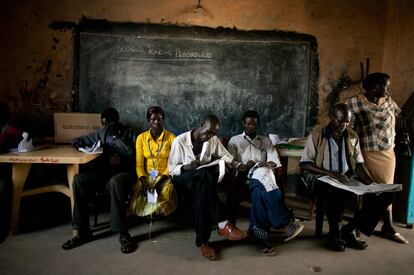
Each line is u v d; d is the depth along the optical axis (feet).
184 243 8.15
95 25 11.53
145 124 12.16
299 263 7.29
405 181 9.70
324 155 8.56
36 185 9.20
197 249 7.84
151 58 11.87
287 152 9.55
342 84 12.50
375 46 12.42
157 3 11.64
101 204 10.55
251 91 12.32
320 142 8.57
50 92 11.64
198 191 7.59
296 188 12.89
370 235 8.27
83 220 7.89
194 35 11.88
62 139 10.21
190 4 11.75
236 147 9.32
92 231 8.69
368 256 7.72
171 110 12.19
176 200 8.12
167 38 11.82
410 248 8.21
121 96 11.94
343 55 12.39
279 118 12.53
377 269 7.11
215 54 12.03
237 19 11.96
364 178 8.38
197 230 7.61
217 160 8.03
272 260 7.39
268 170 8.01
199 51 11.98
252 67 12.21
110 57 11.73
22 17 11.27
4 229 8.60
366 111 8.77
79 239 7.85
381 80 8.38
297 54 12.27
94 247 7.79
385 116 8.73
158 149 8.62
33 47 11.43
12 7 11.18
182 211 10.25
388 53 12.21
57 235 8.43
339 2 12.18
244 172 8.79
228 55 12.08
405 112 10.04
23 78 11.49
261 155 9.28
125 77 11.87
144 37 11.74
